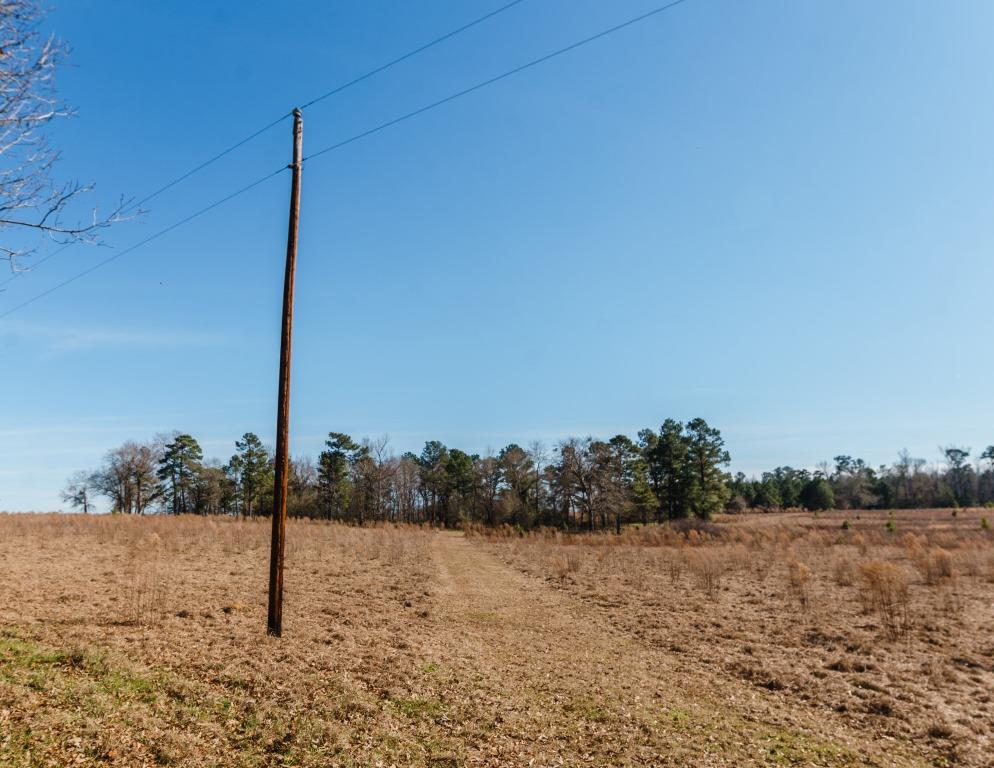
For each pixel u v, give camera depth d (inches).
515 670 399.9
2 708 252.2
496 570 1031.0
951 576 798.5
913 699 349.4
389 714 300.5
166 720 271.1
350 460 3122.5
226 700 300.5
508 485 3243.1
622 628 553.9
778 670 408.2
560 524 3058.6
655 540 1680.6
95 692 285.7
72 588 571.2
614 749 275.0
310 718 285.7
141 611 465.1
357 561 982.4
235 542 1106.7
